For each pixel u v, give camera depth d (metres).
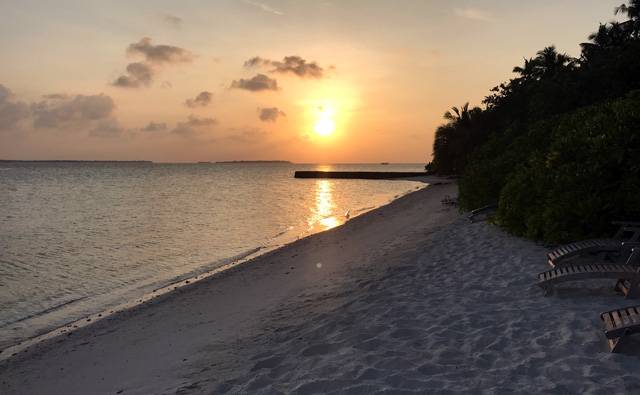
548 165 13.01
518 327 6.26
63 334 9.26
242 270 13.80
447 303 7.64
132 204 44.34
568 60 56.09
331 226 24.64
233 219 30.62
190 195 57.12
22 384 6.90
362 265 11.97
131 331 8.93
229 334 7.74
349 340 6.39
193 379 5.89
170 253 18.83
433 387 4.77
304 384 5.05
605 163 11.41
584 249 8.64
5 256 18.89
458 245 12.83
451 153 75.44
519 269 9.48
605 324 5.68
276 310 8.82
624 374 4.78
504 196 13.80
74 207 42.06
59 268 16.38
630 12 43.81
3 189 74.50
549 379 4.80
